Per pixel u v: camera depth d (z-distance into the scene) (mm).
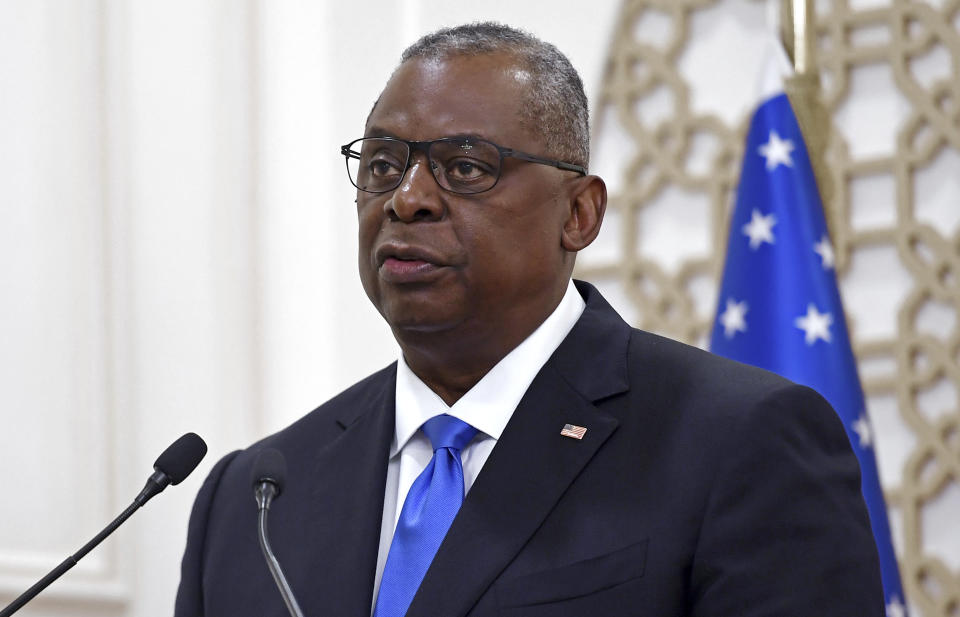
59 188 12625
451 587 5281
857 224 10188
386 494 5992
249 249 12117
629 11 11242
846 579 5109
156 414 12234
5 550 12523
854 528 5273
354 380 11719
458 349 5871
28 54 12781
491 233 5660
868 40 10289
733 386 5598
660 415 5617
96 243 12492
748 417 5383
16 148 12742
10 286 12695
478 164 5680
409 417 6051
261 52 12219
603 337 6062
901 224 9945
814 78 9102
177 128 12383
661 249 10984
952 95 9922
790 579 5055
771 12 9359
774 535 5141
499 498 5508
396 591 5480
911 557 9703
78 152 12594
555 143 5910
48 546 12422
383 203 5785
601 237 11227
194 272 12242
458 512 5527
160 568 12070
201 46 12367
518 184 5727
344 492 6023
